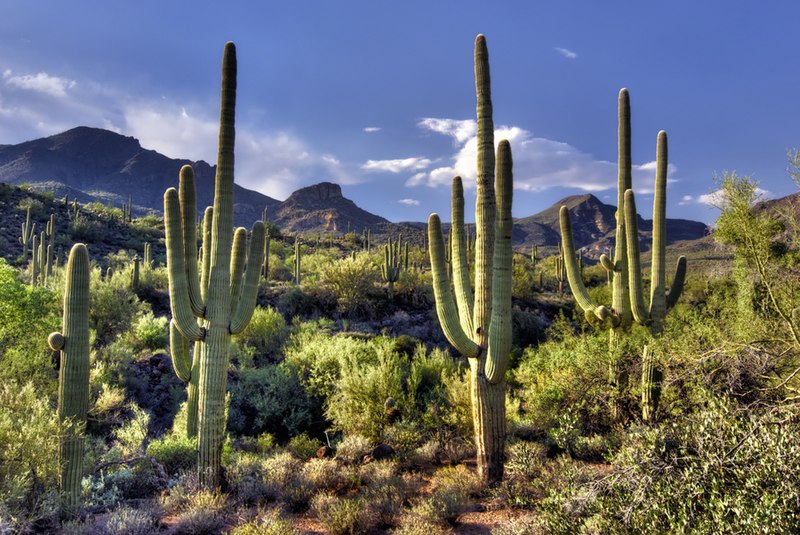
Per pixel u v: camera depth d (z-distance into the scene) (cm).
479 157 786
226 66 853
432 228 794
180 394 1423
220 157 847
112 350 1462
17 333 1155
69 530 616
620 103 1071
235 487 813
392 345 1587
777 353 603
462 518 650
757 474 395
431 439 985
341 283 2761
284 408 1324
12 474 630
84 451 770
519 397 1215
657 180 1000
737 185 638
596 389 920
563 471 589
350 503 685
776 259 657
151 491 844
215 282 829
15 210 4525
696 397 651
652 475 443
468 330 805
